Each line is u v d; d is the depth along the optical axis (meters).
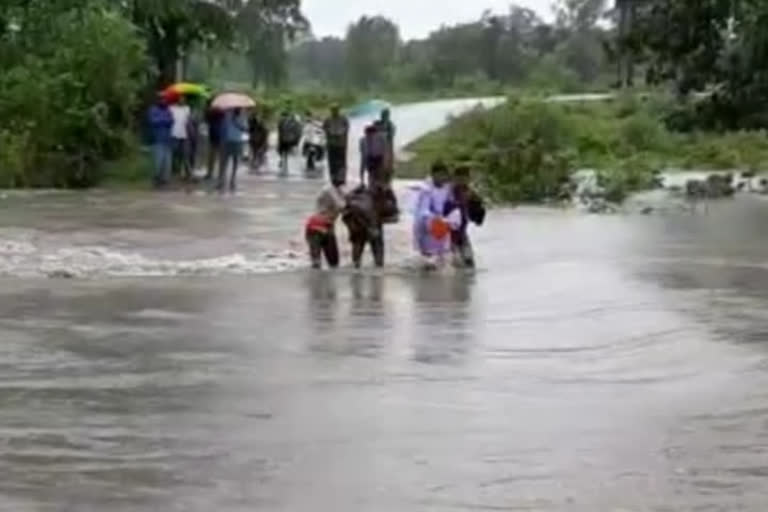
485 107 92.06
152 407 17.22
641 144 85.31
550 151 65.25
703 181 62.44
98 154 52.56
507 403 17.69
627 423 16.67
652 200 55.91
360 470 14.41
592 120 92.88
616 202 53.84
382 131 49.62
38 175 50.66
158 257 32.22
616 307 25.81
